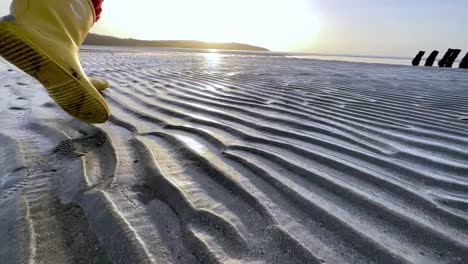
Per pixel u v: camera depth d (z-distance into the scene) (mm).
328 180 1403
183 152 1669
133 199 1225
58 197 1240
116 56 10766
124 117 2346
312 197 1265
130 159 1576
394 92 4203
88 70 5688
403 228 1094
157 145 1761
